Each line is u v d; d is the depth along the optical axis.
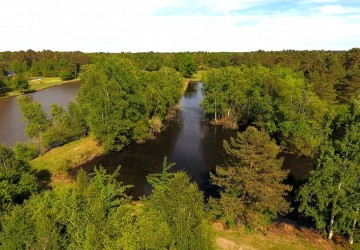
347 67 119.00
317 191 31.25
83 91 69.50
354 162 29.81
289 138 62.34
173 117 88.00
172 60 170.50
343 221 31.19
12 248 22.34
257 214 32.31
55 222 23.56
